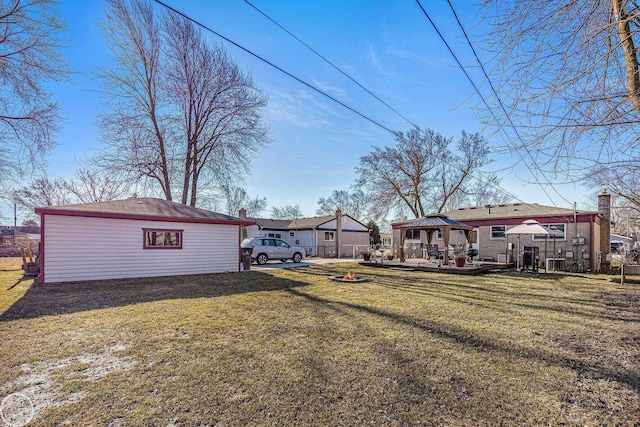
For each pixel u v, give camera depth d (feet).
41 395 9.84
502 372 11.85
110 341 14.83
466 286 32.45
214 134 67.41
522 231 42.91
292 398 9.77
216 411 9.00
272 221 106.63
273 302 23.79
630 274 42.63
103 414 8.79
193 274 41.81
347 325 17.76
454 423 8.59
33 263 41.09
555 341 15.40
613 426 8.57
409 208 89.66
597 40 9.72
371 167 88.48
